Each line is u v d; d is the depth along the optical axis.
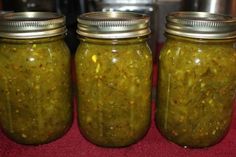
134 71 0.25
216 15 0.26
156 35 0.41
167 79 0.26
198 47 0.24
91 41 0.24
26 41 0.24
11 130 0.27
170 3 0.48
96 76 0.25
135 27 0.24
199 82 0.25
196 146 0.26
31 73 0.25
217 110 0.25
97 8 0.40
